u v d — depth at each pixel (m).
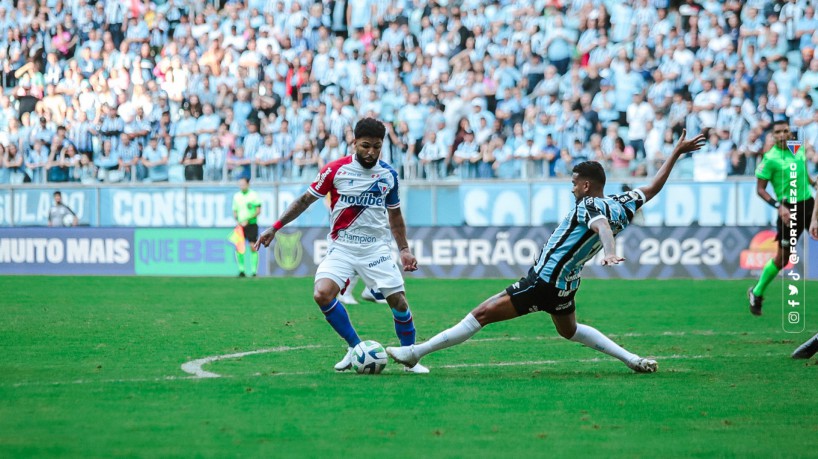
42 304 50.03
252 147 79.81
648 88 78.56
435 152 76.06
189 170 79.50
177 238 72.06
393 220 28.16
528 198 68.31
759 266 65.00
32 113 90.12
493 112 81.50
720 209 66.12
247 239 69.88
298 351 32.72
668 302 50.66
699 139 26.45
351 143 80.06
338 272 27.50
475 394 24.25
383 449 18.58
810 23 78.88
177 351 32.62
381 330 39.50
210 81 87.31
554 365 29.72
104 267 73.19
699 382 26.27
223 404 22.77
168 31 94.75
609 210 25.34
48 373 27.62
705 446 19.00
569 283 26.56
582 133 75.62
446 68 84.50
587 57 81.50
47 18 94.88
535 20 83.88
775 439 19.62
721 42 78.69
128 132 84.12
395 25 87.38
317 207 70.75
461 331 27.02
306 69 86.50
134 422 20.77
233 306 48.97
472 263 68.19
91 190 74.12
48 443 18.86
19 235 74.44
